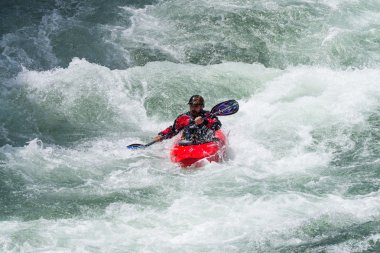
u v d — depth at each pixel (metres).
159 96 44.03
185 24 54.38
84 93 44.09
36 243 27.31
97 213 30.44
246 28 53.00
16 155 36.78
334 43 49.75
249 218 29.42
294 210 30.05
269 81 45.03
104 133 40.78
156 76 46.03
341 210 29.88
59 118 42.34
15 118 42.06
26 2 59.09
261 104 42.28
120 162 36.50
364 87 43.09
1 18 55.91
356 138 37.91
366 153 36.34
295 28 52.44
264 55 49.59
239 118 40.88
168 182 33.59
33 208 31.19
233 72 46.41
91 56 50.53
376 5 56.03
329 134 38.41
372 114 40.12
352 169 34.56
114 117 42.53
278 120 40.12
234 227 28.69
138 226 29.00
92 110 43.00
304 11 54.62
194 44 51.50
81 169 35.41
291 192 31.92
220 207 30.50
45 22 55.53
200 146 35.66
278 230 28.41
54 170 35.16
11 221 29.72
